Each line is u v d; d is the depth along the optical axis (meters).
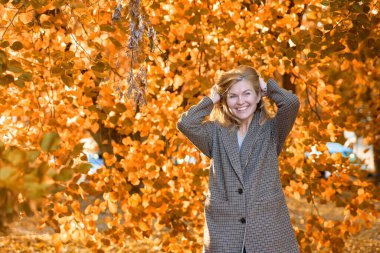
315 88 5.79
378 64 6.20
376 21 4.46
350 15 4.48
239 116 3.30
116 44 3.89
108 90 4.83
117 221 5.32
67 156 3.01
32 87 5.26
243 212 3.16
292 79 5.78
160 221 5.46
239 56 5.41
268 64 5.45
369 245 9.03
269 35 5.34
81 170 2.88
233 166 3.21
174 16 5.19
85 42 4.78
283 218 3.24
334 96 5.71
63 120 5.11
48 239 8.49
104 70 4.16
